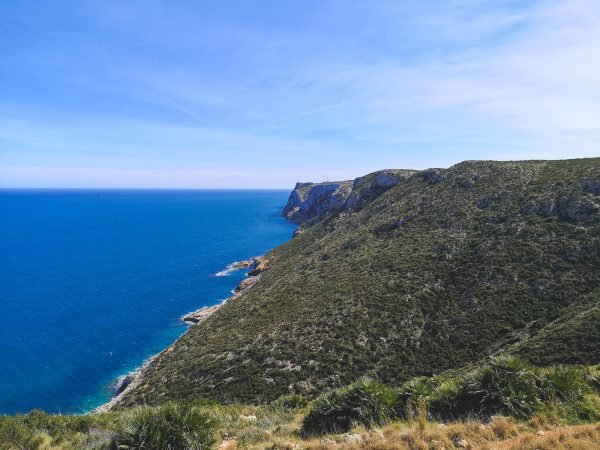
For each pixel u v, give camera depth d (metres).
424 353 31.25
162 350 54.34
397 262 47.28
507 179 59.06
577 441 8.82
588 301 30.56
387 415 12.56
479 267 40.41
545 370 13.52
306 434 12.46
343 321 37.62
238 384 32.09
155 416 11.59
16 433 13.63
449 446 9.49
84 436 14.18
